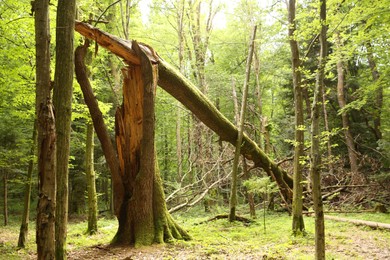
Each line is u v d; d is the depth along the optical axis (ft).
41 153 13.94
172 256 22.48
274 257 20.67
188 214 51.08
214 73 67.77
